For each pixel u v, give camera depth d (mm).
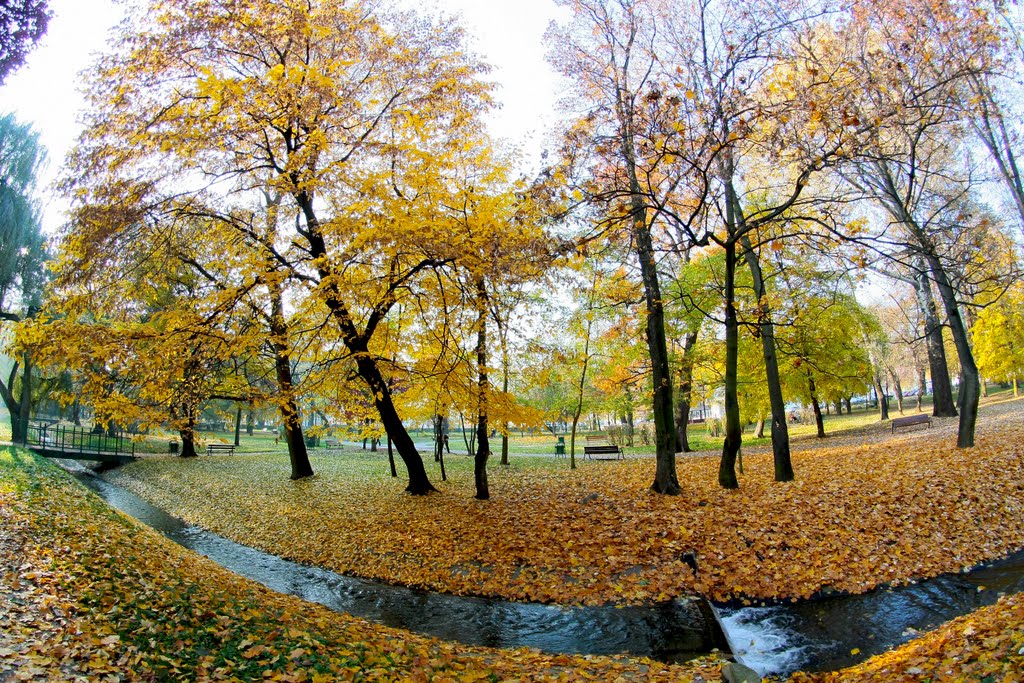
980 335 29922
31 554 6996
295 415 14305
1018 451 12922
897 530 9695
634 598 8578
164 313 12039
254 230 13031
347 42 12180
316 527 13625
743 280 20484
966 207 14250
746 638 7109
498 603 9055
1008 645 4453
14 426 27547
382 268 11664
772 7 9906
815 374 23969
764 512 10719
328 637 6109
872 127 9320
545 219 10859
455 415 18078
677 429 27188
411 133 12422
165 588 6797
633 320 19734
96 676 4125
